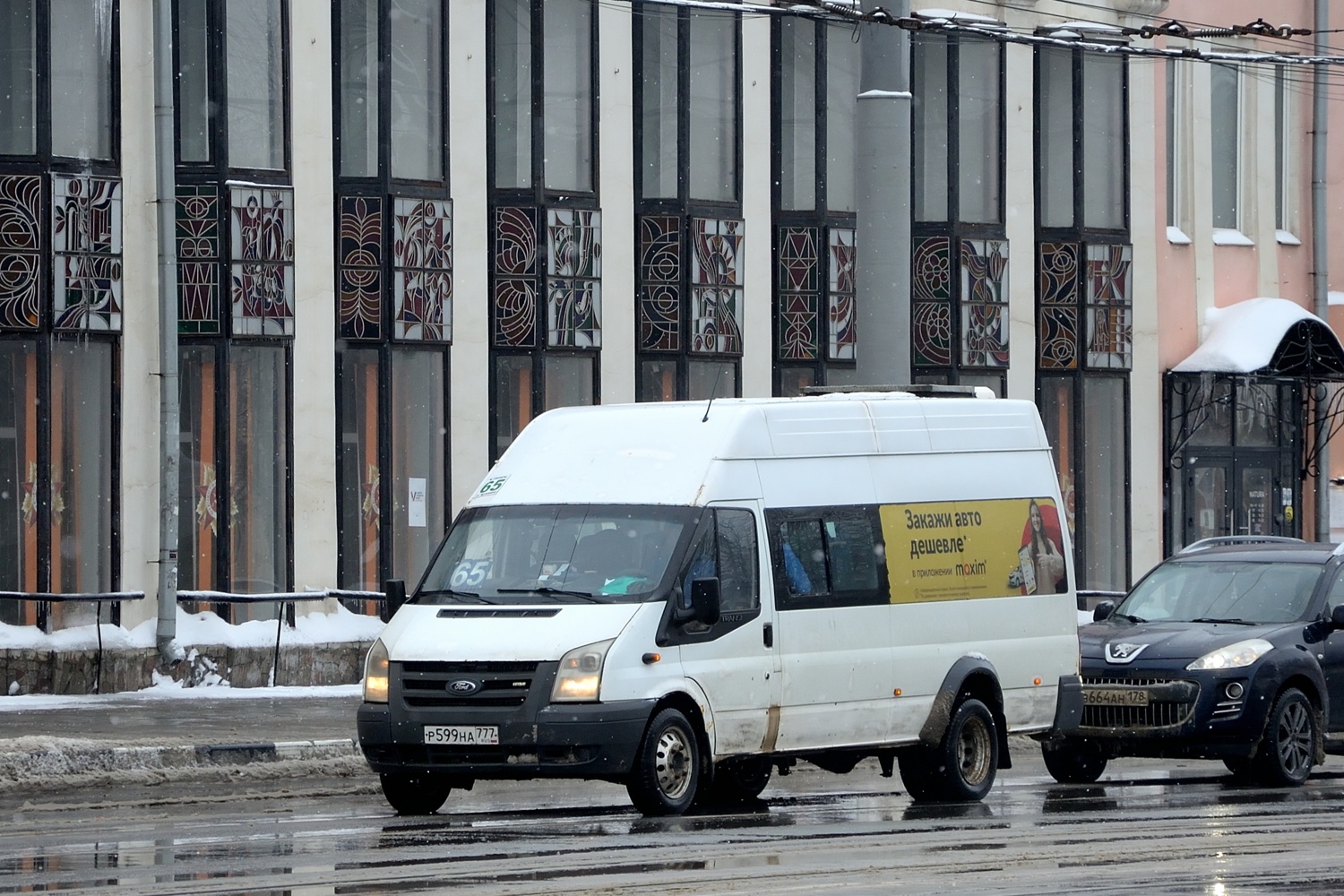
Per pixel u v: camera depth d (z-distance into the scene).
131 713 49.25
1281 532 87.75
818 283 72.00
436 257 63.16
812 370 72.19
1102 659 42.50
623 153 67.69
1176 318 83.81
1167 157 84.31
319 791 39.06
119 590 57.62
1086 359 79.62
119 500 57.69
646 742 32.78
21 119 56.56
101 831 31.36
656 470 35.16
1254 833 31.70
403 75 63.03
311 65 61.06
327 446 61.34
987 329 76.75
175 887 24.50
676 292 68.44
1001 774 46.09
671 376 68.88
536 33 65.44
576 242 66.12
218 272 59.19
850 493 36.97
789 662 35.31
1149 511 82.06
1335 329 91.69
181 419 59.47
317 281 61.22
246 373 60.03
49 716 48.03
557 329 65.69
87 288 57.03
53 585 56.72
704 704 33.88
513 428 65.25
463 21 64.19
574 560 34.25
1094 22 80.19
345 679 60.53
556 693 32.34
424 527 63.59
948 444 39.09
